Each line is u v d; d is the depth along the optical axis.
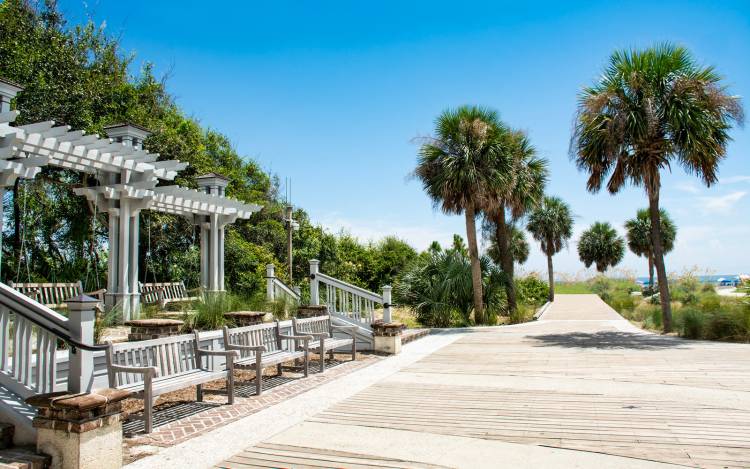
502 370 7.89
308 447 4.25
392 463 3.85
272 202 25.27
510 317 17.08
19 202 14.68
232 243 17.34
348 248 26.36
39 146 7.43
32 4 16.00
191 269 17.14
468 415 5.23
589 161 12.76
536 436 4.49
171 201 10.93
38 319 4.05
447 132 15.95
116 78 17.69
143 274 16.75
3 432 3.75
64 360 5.32
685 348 9.88
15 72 13.70
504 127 16.14
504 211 18.50
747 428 4.59
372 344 10.32
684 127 11.59
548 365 8.25
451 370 7.97
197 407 5.70
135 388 4.84
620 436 4.44
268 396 6.25
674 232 33.44
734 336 10.90
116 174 9.27
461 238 27.56
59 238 16.14
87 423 3.50
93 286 15.23
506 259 18.55
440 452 4.10
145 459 3.99
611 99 12.24
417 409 5.51
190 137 18.45
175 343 5.73
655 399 5.77
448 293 16.14
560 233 29.53
